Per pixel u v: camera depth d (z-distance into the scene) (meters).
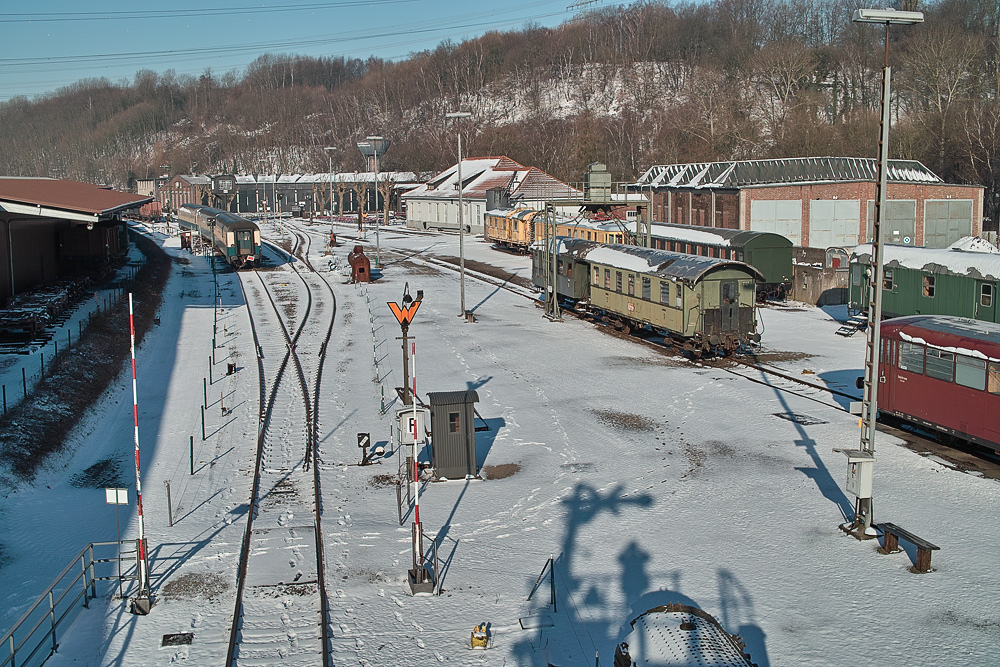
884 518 17.36
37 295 40.06
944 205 61.41
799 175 64.56
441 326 40.94
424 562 15.85
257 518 18.16
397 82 188.12
